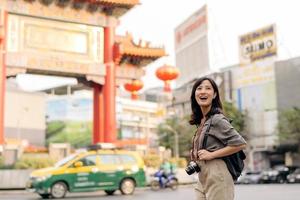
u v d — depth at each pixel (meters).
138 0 32.34
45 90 90.56
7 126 78.19
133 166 23.92
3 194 25.75
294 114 56.06
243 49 65.69
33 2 30.38
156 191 27.20
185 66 81.25
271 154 62.03
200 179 5.02
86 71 31.72
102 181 22.84
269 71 62.19
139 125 90.06
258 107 62.81
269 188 31.05
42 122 83.88
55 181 21.58
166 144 64.69
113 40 32.91
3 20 29.31
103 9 32.66
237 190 28.53
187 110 72.19
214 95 5.20
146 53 33.69
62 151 36.88
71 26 31.70
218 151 4.80
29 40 30.11
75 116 88.38
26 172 29.47
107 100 32.03
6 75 29.08
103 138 32.19
